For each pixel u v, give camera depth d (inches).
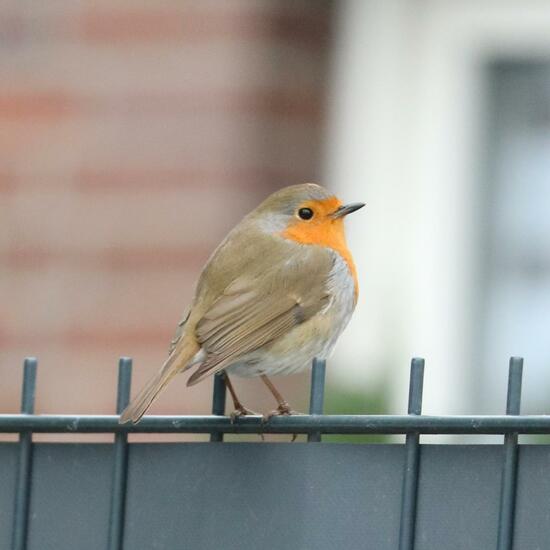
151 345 507.8
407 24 532.7
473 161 534.6
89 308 515.8
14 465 211.2
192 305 281.0
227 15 518.9
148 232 514.6
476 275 536.4
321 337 293.7
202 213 511.8
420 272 530.9
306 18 522.9
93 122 527.5
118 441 209.6
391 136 532.4
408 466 202.7
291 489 206.2
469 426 201.6
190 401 483.5
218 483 207.9
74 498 210.1
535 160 534.3
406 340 517.7
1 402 515.5
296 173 521.0
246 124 514.6
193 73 520.1
